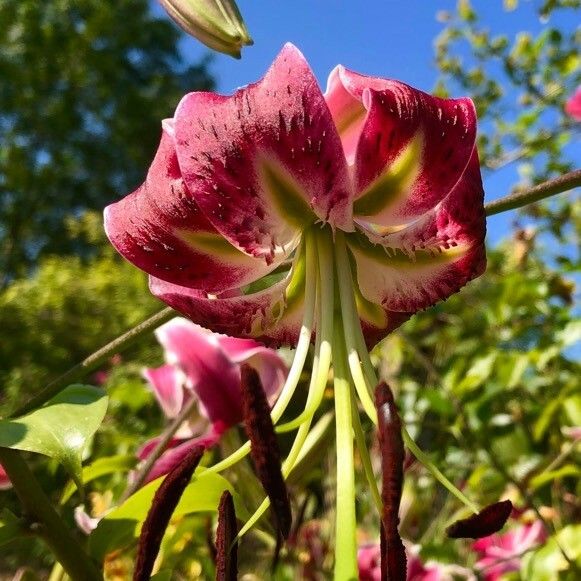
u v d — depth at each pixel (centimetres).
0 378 108
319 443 18
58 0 193
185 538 26
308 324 15
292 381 15
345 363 15
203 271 15
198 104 13
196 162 13
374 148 13
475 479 34
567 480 38
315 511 37
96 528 15
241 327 15
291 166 13
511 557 28
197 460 12
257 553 33
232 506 12
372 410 14
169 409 24
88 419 13
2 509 15
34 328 112
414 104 13
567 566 24
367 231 15
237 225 14
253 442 12
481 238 14
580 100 46
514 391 41
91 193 203
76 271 119
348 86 14
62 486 38
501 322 46
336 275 15
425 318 47
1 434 13
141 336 17
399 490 11
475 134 14
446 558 32
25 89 192
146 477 21
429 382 44
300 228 15
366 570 25
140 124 202
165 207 14
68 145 197
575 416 35
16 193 195
